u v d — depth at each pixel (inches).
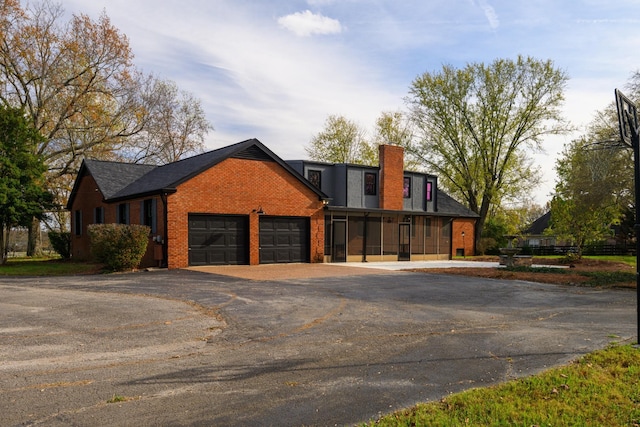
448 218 1214.3
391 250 1084.5
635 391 195.6
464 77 1450.5
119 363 238.4
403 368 230.4
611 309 409.7
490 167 1481.3
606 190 797.9
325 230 966.4
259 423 163.9
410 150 1606.8
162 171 933.8
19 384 204.7
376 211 1023.6
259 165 845.8
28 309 390.3
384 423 161.6
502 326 333.7
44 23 1186.6
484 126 1461.6
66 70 1248.8
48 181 1268.5
